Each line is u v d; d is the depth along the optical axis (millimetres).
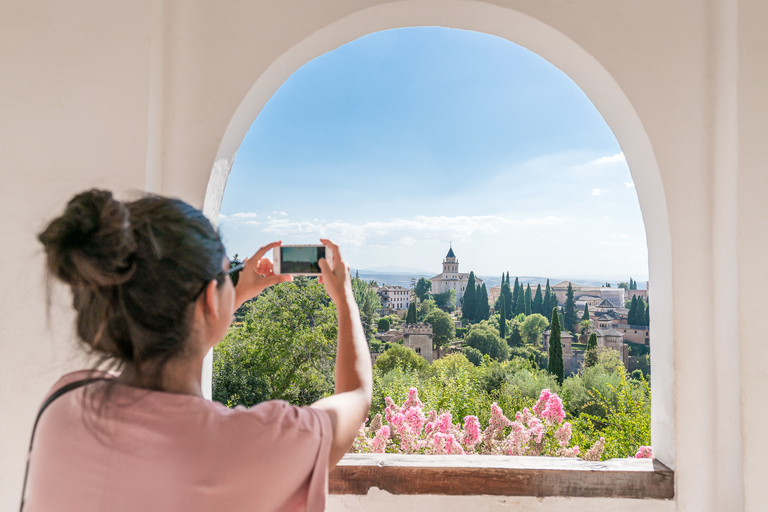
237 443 450
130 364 484
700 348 1180
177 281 459
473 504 1166
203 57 1215
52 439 448
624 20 1221
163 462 426
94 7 1131
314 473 491
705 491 1165
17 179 1117
